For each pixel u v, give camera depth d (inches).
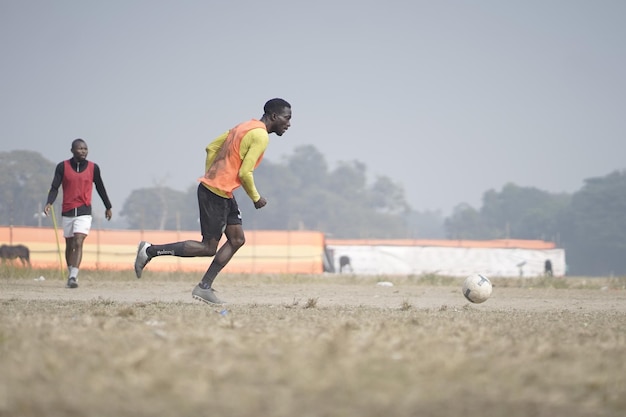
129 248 4360.2
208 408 383.9
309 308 1095.6
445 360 512.1
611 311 1229.7
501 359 534.6
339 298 1524.4
